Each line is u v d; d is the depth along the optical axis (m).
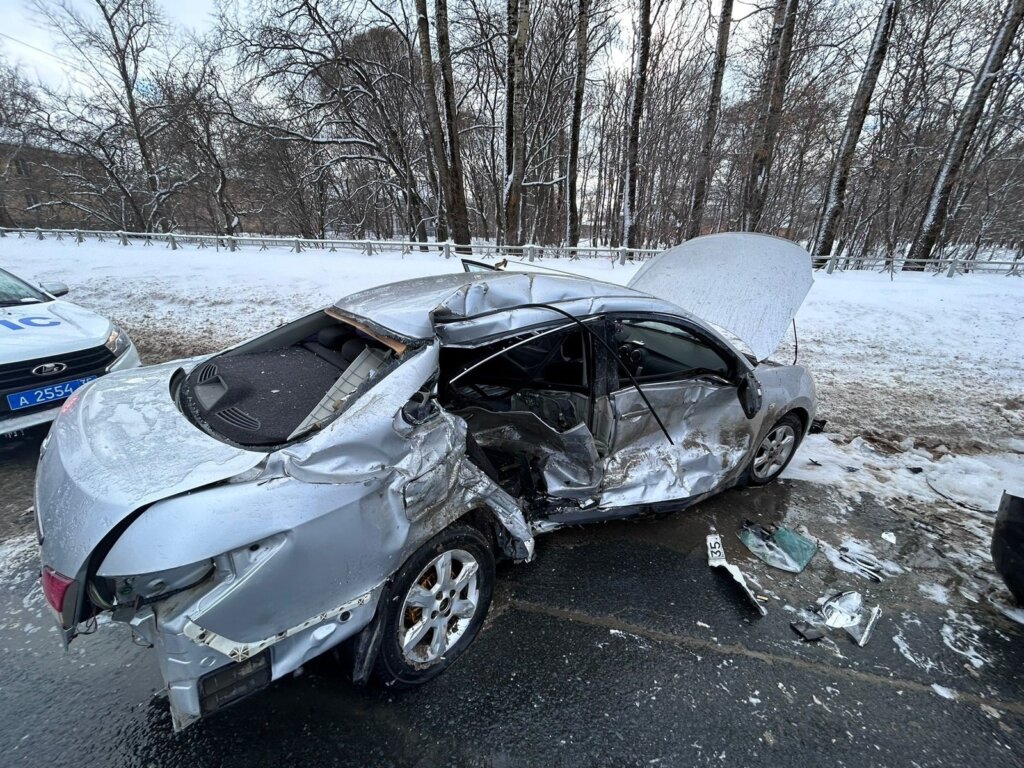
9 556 2.64
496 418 2.73
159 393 2.07
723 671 2.15
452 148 15.86
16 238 18.91
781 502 3.53
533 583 2.63
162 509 1.38
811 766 1.78
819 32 17.20
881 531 3.24
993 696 2.10
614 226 29.45
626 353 2.84
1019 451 4.55
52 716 1.84
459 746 1.79
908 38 18.56
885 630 2.43
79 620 1.43
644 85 13.52
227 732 1.81
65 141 23.50
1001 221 27.45
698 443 3.03
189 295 9.93
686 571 2.77
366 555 1.65
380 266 12.62
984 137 20.48
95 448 1.63
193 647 1.37
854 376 6.53
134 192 27.22
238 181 28.52
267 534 1.43
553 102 22.62
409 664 1.94
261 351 2.53
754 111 17.06
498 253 14.66
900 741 1.89
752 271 3.77
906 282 11.95
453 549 2.02
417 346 1.98
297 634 1.55
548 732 1.86
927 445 4.57
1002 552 2.57
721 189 31.22
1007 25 13.06
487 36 18.41
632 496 2.77
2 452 3.67
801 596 2.63
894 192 27.03
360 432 1.68
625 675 2.11
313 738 1.80
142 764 1.70
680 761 1.78
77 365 3.54
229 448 1.64
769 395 3.36
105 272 11.87
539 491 2.70
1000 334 8.38
